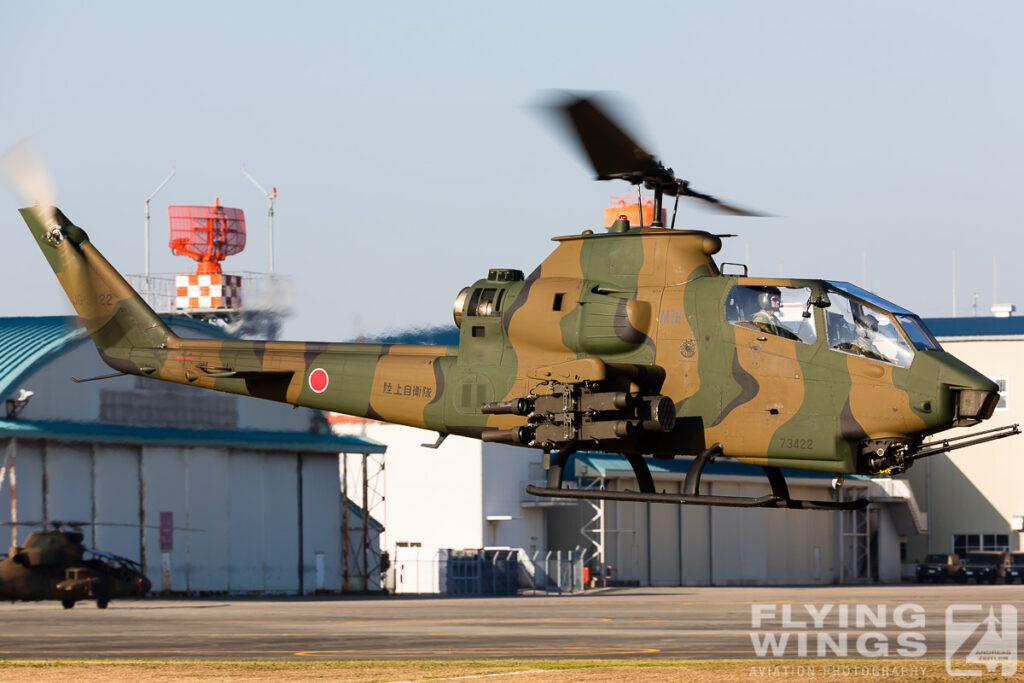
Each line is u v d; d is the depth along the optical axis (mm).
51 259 101625
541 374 76875
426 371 83750
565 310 77812
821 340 72812
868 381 71438
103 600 165250
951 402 70125
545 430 76938
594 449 78250
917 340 71938
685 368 75188
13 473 176000
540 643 100500
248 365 91438
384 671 70562
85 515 184375
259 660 81500
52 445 181250
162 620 136500
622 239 78250
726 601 188000
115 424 189875
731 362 74250
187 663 77438
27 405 178875
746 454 74250
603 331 76312
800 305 73625
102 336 99250
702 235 76750
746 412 73812
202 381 93938
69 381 184750
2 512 174250
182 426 199500
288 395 90000
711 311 74938
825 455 72312
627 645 98125
